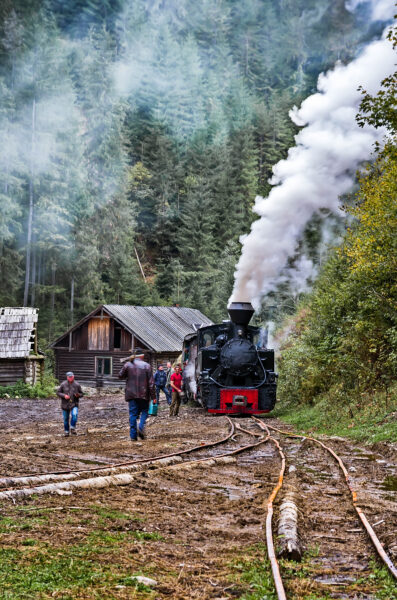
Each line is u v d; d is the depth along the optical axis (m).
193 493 8.73
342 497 8.66
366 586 5.11
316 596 4.83
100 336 42.69
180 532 6.70
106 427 19.09
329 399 19.61
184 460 11.74
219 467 11.09
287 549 5.74
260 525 6.93
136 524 6.87
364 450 13.34
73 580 4.95
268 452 13.16
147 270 81.19
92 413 25.50
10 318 37.56
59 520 6.79
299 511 7.20
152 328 42.97
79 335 43.44
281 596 4.56
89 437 15.66
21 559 5.36
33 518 6.80
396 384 17.52
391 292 17.22
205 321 50.72
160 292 73.56
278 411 23.72
